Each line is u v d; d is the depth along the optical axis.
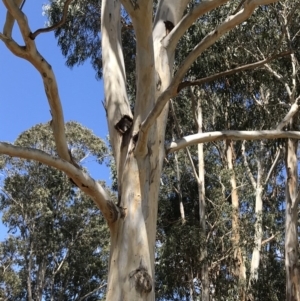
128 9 3.42
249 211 12.30
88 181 3.47
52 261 18.73
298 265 8.33
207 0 3.88
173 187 12.61
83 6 10.80
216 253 10.73
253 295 10.62
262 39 8.66
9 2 3.05
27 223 17.62
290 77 8.80
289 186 8.67
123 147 3.82
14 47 3.26
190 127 11.30
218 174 11.73
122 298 3.37
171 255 10.38
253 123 9.77
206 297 10.12
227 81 9.41
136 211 3.58
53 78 3.38
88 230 18.17
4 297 17.92
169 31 4.19
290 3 8.27
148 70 3.65
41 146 17.22
